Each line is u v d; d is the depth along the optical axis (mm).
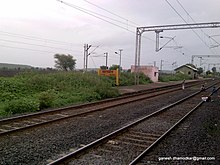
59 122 12664
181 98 26453
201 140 10312
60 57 78312
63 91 23594
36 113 14062
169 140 10180
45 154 7895
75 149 8547
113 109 17625
